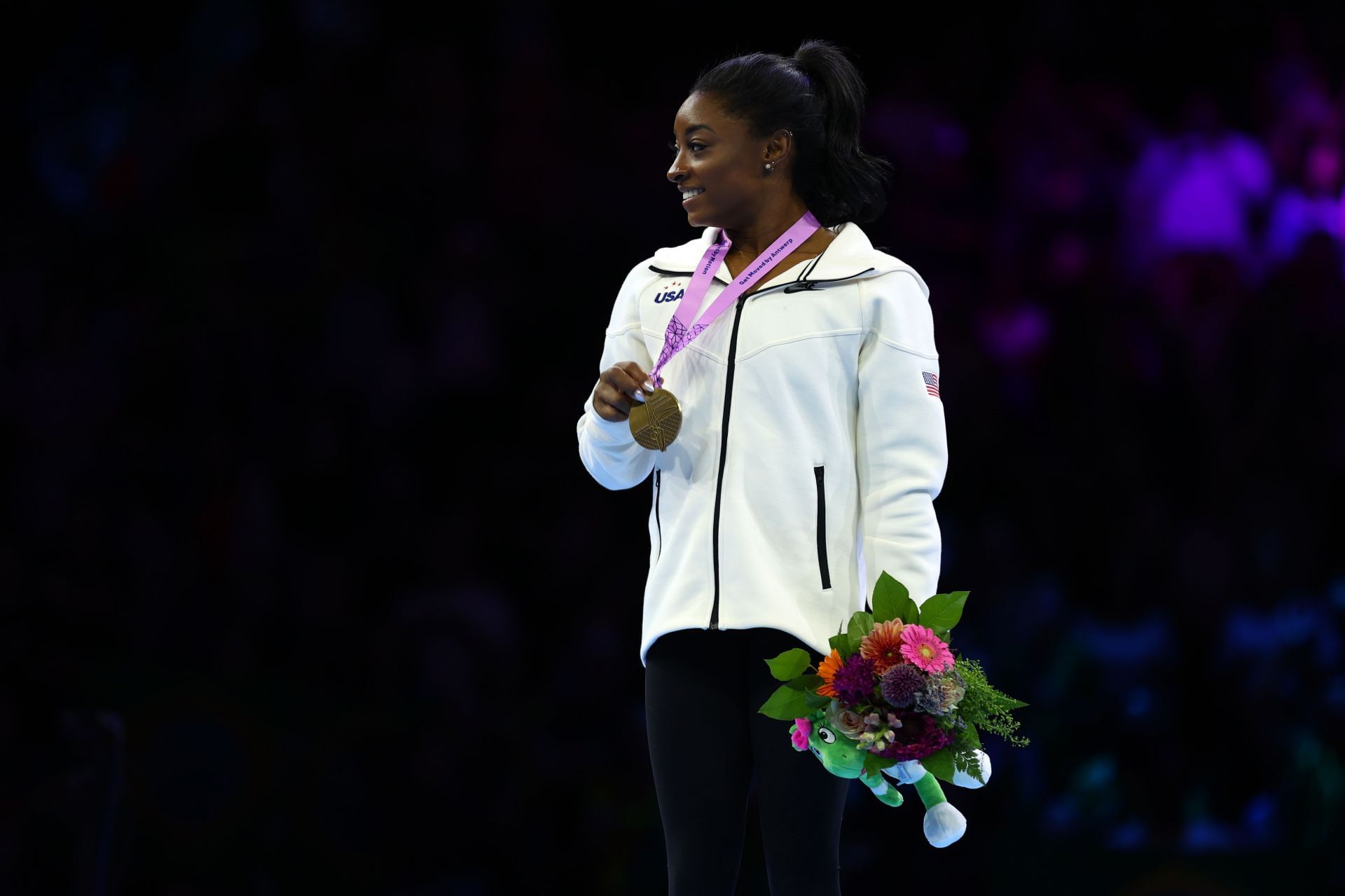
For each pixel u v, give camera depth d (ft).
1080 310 100.01
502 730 72.18
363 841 68.23
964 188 104.78
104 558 83.41
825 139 32.09
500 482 92.17
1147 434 95.40
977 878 65.67
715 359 30.89
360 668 82.48
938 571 30.50
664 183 105.29
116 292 96.32
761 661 30.12
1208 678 76.69
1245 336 97.96
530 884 68.03
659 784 30.66
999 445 93.20
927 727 28.30
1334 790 68.69
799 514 30.04
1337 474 94.27
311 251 97.30
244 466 89.45
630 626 87.30
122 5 102.99
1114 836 68.69
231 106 100.94
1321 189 106.22
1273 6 111.34
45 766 56.80
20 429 88.94
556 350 98.84
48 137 100.37
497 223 101.30
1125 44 111.96
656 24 114.62
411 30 107.04
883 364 30.58
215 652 81.10
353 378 93.76
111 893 50.88
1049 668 75.97
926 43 113.80
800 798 29.84
